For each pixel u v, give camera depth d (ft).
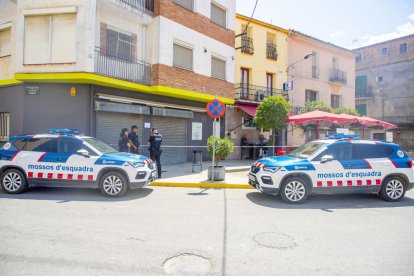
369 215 19.44
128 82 38.55
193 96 47.26
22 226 15.62
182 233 15.11
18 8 35.70
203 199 23.61
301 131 72.84
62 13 34.78
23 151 24.64
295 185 22.86
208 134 53.98
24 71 35.47
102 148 25.96
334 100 84.58
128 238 14.20
